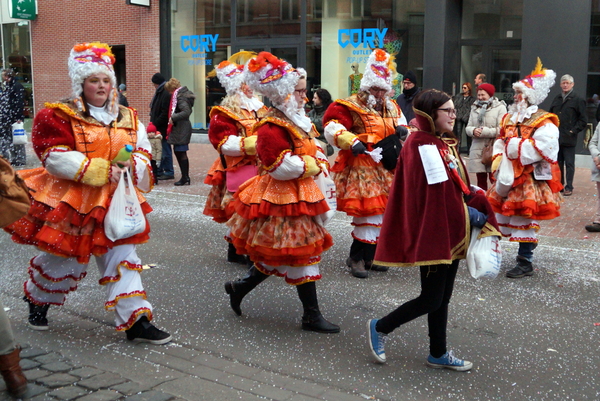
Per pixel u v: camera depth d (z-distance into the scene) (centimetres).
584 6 1283
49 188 395
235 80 585
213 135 582
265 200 432
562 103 1023
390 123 590
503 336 459
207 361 404
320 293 555
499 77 1490
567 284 588
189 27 1833
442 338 394
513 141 579
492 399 361
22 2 1972
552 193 603
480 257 365
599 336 460
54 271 421
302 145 433
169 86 1155
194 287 569
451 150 375
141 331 427
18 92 1266
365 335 457
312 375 389
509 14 1455
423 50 1495
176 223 849
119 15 1895
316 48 1664
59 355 396
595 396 366
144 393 346
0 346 331
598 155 788
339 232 798
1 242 726
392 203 376
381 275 614
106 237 399
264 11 1723
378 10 1552
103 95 397
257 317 492
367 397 361
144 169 418
